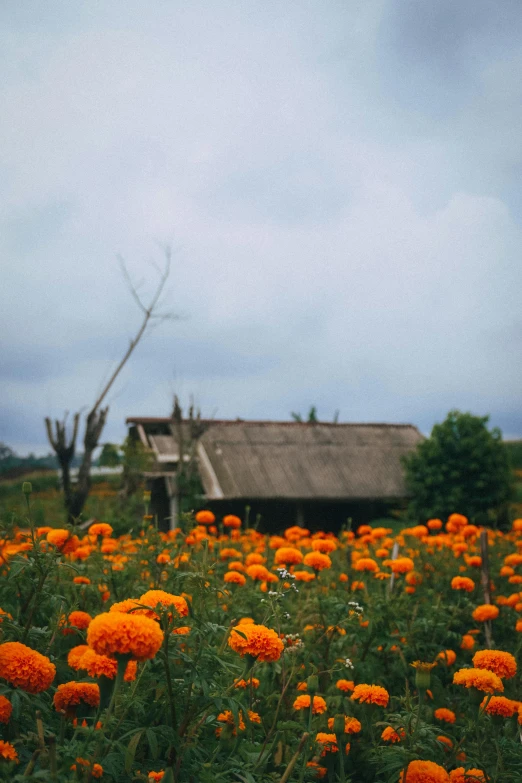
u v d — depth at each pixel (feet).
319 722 9.19
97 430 62.18
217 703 7.26
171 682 7.54
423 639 14.08
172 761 7.41
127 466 66.95
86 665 6.81
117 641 6.23
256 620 12.89
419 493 71.15
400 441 87.45
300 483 74.59
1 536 10.63
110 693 6.79
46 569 9.22
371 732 9.59
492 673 8.86
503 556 22.93
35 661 6.91
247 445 79.61
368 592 15.47
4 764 6.19
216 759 7.70
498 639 16.53
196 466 68.69
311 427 87.30
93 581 12.64
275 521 73.97
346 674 12.14
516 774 8.37
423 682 8.32
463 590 18.19
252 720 8.63
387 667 13.12
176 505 66.64
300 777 7.36
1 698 6.64
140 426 80.74
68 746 6.51
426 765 7.95
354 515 76.89
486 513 67.05
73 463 69.21
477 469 68.49
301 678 11.14
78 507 61.00
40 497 88.38
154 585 12.24
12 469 123.24
